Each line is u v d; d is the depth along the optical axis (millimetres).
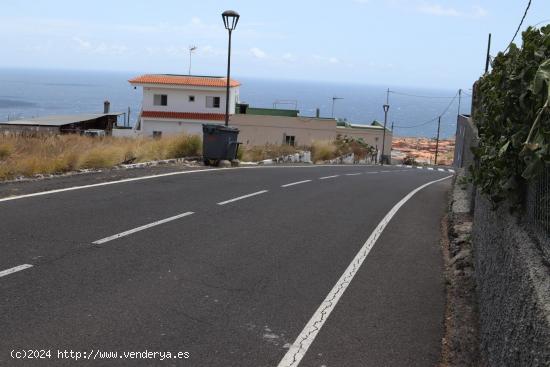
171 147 21500
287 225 10461
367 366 4887
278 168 22812
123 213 10273
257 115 57406
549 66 3879
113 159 17234
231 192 13891
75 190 12266
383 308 6336
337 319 5930
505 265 4441
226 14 21375
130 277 6746
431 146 124938
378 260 8414
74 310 5609
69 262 7113
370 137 73250
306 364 4855
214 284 6766
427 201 15250
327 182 18406
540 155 3738
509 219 4730
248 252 8336
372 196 15531
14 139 18562
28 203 10430
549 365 2869
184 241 8641
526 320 3420
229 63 21797
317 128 57562
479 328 5539
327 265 7965
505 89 5398
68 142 19828
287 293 6645
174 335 5238
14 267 6734
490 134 5918
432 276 7676
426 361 5039
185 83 56281
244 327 5547
